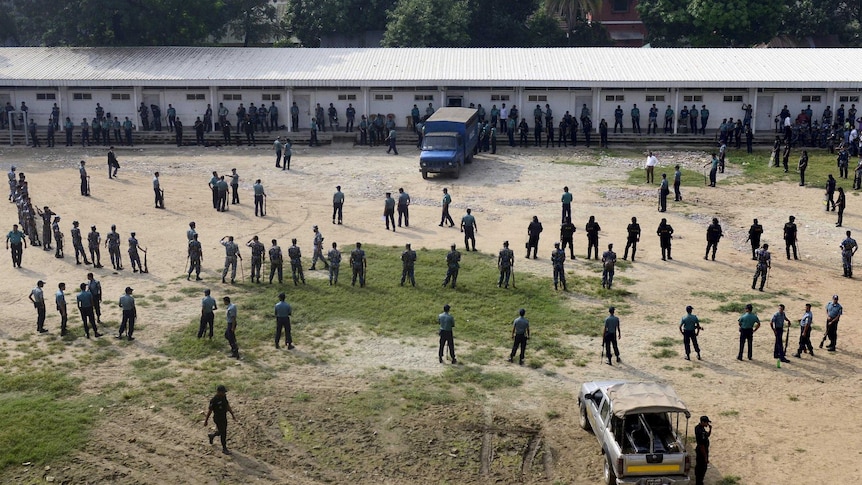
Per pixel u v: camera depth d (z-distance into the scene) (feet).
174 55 207.41
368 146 189.37
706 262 120.78
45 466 69.10
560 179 162.20
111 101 199.11
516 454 72.33
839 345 94.17
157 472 69.05
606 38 273.33
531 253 123.75
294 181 161.07
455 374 86.28
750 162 172.86
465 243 124.26
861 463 70.49
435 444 73.56
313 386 83.46
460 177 163.43
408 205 135.85
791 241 121.19
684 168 169.78
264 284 110.63
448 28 242.58
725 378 85.87
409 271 109.60
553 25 266.98
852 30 270.67
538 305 104.94
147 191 153.58
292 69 198.18
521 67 196.54
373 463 70.79
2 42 267.39
